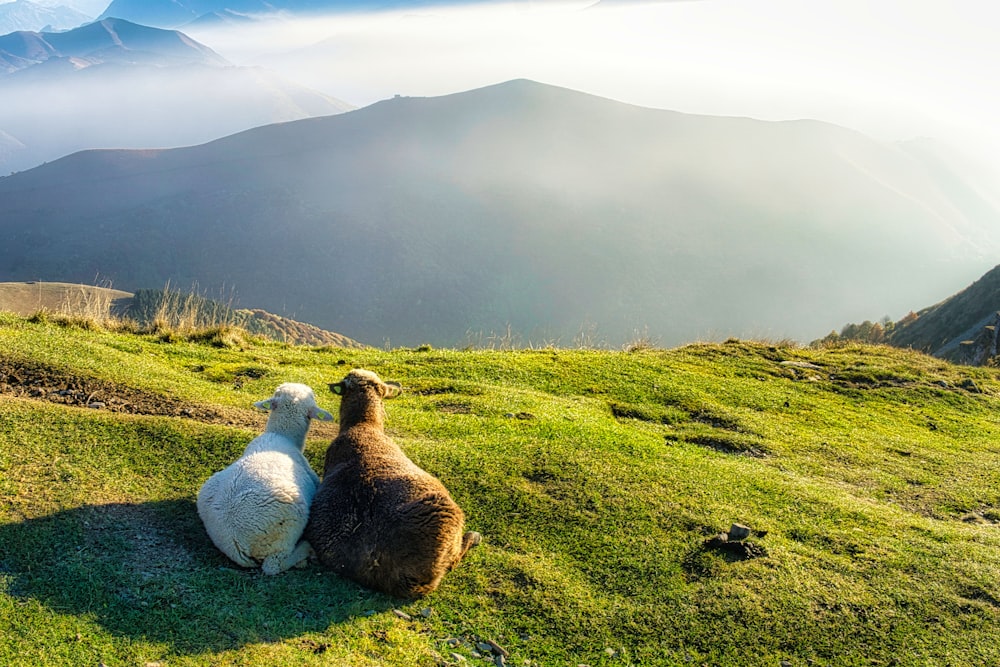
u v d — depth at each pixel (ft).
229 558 20.56
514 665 18.95
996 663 20.45
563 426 35.32
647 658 19.94
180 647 16.85
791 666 20.10
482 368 47.85
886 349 66.64
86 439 26.53
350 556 20.04
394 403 38.32
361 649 17.88
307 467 23.70
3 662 15.52
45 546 19.84
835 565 24.89
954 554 26.21
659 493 28.86
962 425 46.52
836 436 41.65
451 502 20.38
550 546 24.62
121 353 40.19
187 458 26.76
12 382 32.68
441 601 20.81
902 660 20.47
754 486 31.24
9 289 264.52
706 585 23.13
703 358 56.65
